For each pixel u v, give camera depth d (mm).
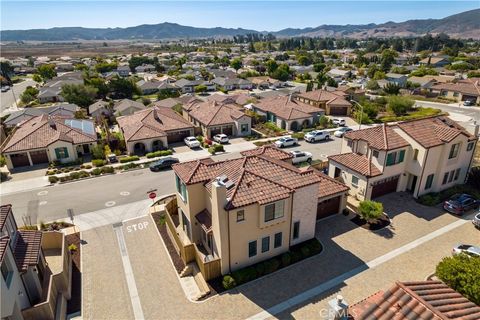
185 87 117000
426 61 171875
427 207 34594
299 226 27609
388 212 33719
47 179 44344
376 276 25031
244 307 22391
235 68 177875
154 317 21797
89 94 88375
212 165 27922
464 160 38125
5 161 49531
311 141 58000
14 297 19000
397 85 98188
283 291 23734
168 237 30203
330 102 77062
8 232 22625
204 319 21531
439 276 21797
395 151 34719
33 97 103438
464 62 150625
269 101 75375
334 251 28000
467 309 15680
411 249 28078
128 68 172625
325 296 23219
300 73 158000
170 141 59156
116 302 23062
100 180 43938
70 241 29922
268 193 24562
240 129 61625
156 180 43656
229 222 23438
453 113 78062
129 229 31969
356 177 36031
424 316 14617
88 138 53188
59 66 184375
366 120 69250
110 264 26859
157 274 25703
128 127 57562
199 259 25125
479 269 20812
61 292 22984
